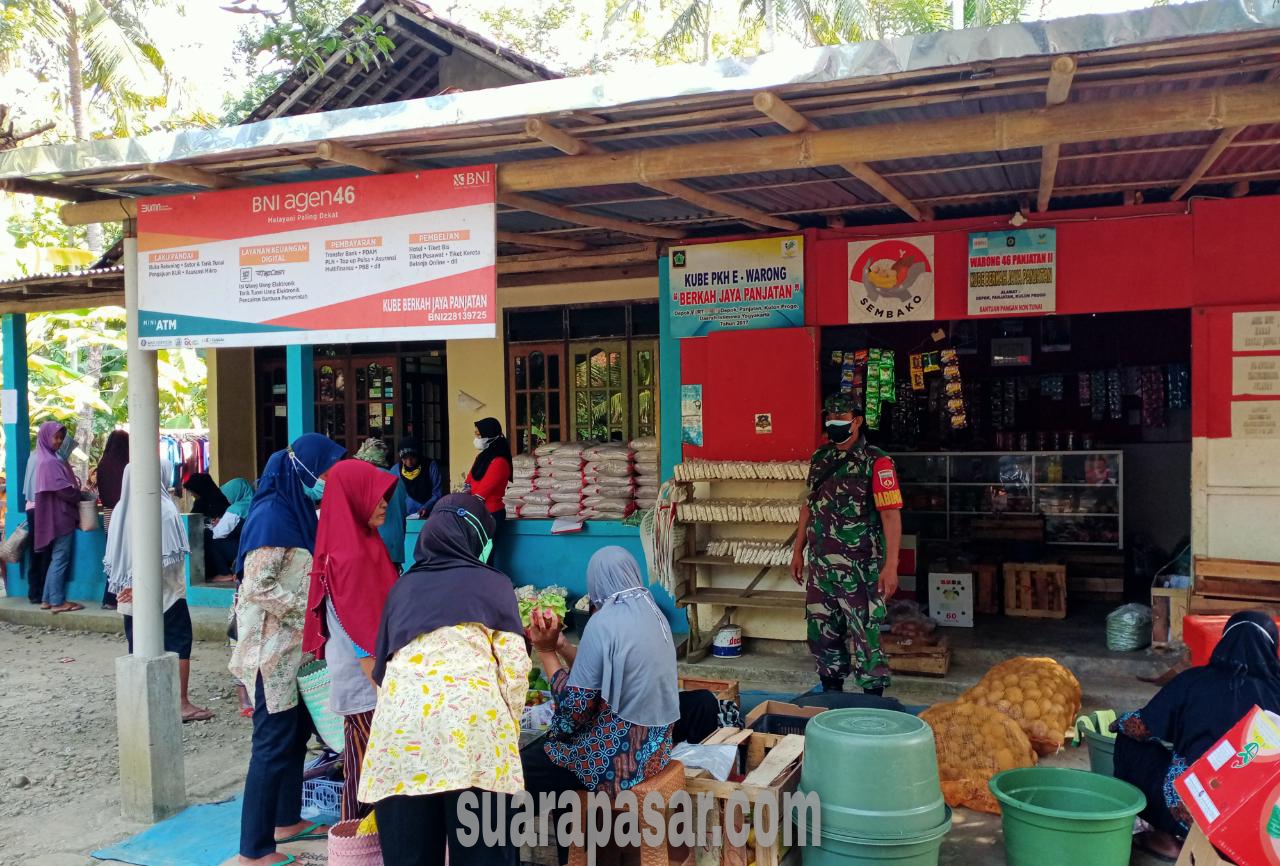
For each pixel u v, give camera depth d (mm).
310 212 4621
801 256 6781
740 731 4359
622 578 3797
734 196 5785
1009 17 16438
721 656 7066
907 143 3850
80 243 20000
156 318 4922
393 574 4113
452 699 3205
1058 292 6207
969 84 3504
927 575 7660
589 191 5391
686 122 4016
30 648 9055
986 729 4730
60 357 18922
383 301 4523
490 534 3609
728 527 7340
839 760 3588
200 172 4672
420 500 8734
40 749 6199
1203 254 5906
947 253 6422
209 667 8117
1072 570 8352
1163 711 3865
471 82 9445
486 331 4359
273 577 4254
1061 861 3574
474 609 3334
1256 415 5844
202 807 5059
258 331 4734
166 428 18703
